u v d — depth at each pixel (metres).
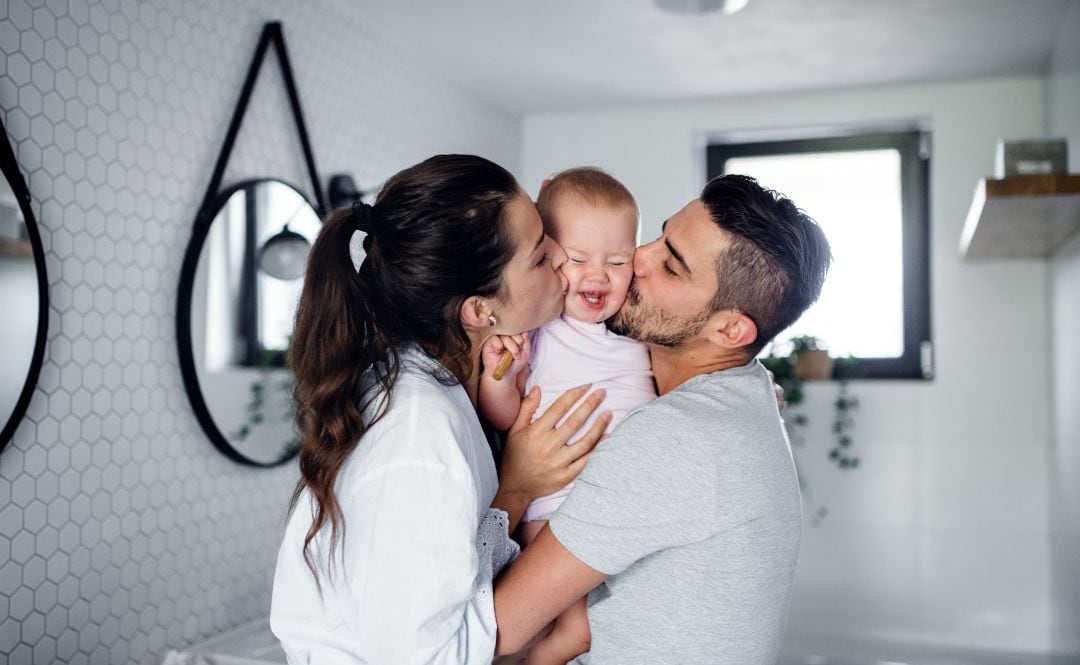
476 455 1.07
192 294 1.92
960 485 3.16
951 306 3.19
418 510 0.95
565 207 1.23
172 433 1.92
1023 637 3.08
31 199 1.59
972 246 2.83
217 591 2.05
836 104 3.31
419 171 1.05
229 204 2.02
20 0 1.57
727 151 3.53
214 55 2.03
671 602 1.07
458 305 1.06
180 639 1.94
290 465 2.30
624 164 3.56
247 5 2.14
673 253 1.19
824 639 3.21
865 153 3.37
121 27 1.78
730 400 1.12
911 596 3.19
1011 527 3.11
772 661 1.15
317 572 1.05
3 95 1.54
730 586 1.06
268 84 2.20
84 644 1.71
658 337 1.23
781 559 1.11
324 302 1.03
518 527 1.22
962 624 3.14
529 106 3.50
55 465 1.64
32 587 1.60
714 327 1.19
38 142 1.60
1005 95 3.14
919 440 3.19
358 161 2.59
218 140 2.05
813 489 3.28
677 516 1.04
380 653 0.94
